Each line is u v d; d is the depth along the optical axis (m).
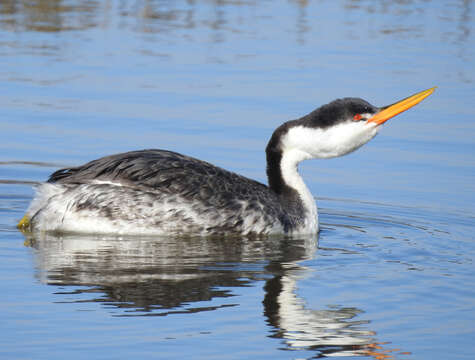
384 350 8.96
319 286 10.78
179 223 12.74
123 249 12.04
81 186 12.64
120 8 31.48
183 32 27.70
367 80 22.09
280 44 26.27
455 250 12.69
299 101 20.45
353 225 14.17
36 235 12.59
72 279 10.59
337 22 29.73
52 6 31.11
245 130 18.75
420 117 20.64
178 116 19.55
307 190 14.06
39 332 8.97
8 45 25.30
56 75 22.45
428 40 27.30
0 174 16.05
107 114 19.56
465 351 8.98
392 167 17.39
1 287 10.20
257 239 13.09
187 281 10.73
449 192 15.88
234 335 9.14
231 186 13.13
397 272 11.46
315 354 8.80
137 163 12.73
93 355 8.51
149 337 8.97
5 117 19.12
